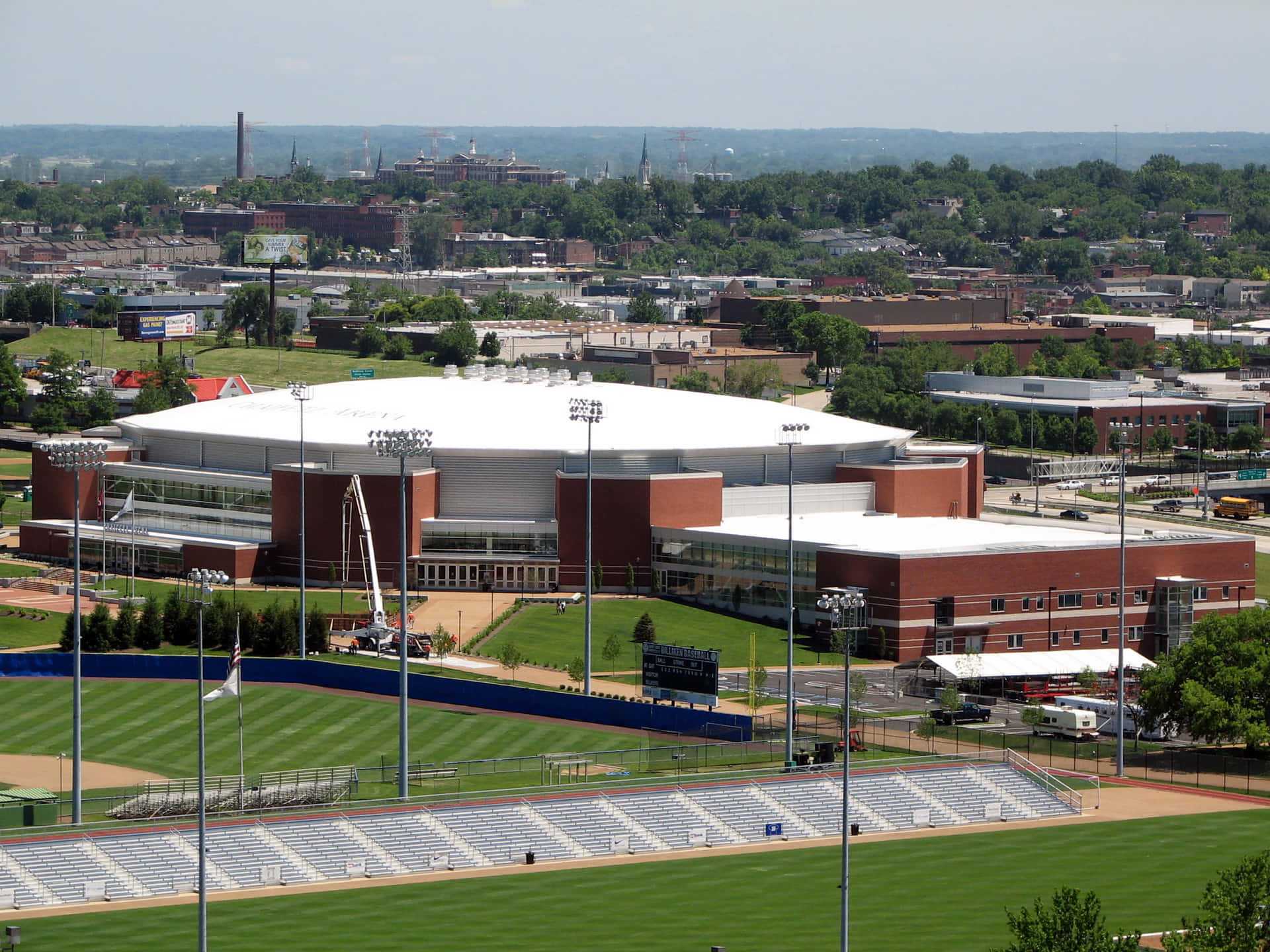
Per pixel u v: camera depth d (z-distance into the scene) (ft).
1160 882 568.82
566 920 533.96
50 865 565.12
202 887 472.85
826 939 515.50
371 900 552.82
